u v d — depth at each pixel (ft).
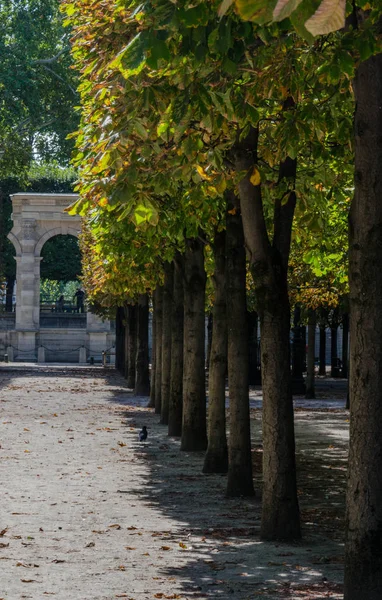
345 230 85.81
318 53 36.88
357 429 32.07
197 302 88.63
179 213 61.77
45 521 52.37
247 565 41.63
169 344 116.16
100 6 47.88
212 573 39.81
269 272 48.93
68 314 338.13
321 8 9.82
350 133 44.70
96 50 47.19
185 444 88.84
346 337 238.48
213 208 62.49
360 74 31.27
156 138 42.83
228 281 62.54
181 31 27.45
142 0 32.32
